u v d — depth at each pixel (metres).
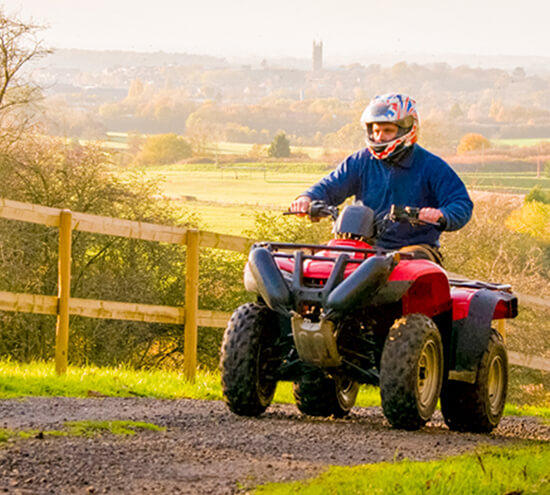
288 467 8.53
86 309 15.27
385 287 10.84
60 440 9.02
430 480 7.79
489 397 12.82
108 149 43.22
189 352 16.92
